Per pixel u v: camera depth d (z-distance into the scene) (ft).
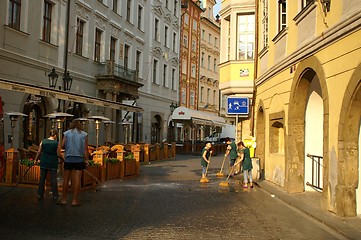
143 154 85.76
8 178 44.29
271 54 51.90
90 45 95.76
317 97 40.83
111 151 60.85
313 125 41.81
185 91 167.63
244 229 26.16
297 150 41.78
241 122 70.64
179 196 40.42
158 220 28.35
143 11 126.82
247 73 64.85
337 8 30.30
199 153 122.72
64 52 84.58
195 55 177.78
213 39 200.54
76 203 33.37
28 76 73.31
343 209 29.04
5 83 42.80
